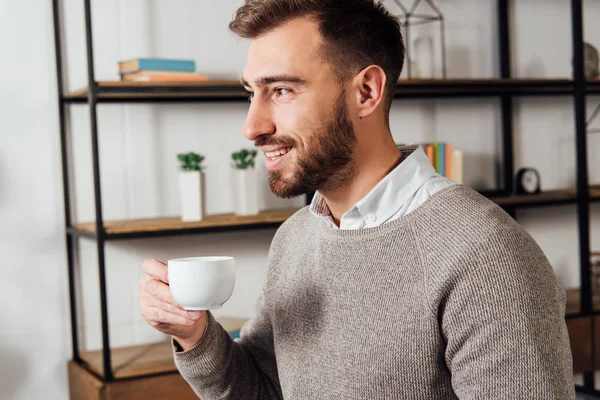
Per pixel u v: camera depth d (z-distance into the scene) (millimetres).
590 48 3195
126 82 2367
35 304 2666
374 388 1035
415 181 1103
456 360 962
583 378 3301
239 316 2943
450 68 3232
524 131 3400
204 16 2850
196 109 2848
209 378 1218
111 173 2744
